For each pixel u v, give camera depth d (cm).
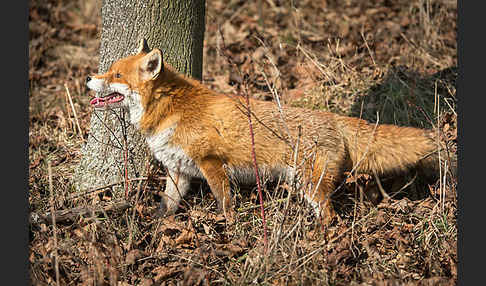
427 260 830
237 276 816
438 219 931
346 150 983
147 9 1030
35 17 1839
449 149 997
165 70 983
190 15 1070
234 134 970
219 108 984
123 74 968
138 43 1045
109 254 831
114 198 1019
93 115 1084
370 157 991
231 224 942
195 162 1000
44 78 1546
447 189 982
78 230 891
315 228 873
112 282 773
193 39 1089
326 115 995
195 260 816
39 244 868
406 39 1523
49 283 805
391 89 1312
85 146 1120
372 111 1286
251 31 1750
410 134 987
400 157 988
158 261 857
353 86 1358
